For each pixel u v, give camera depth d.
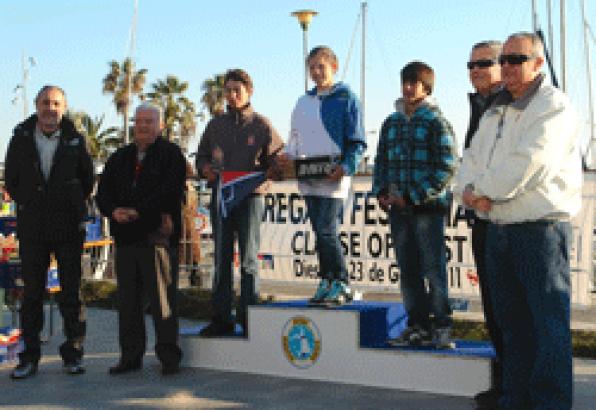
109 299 9.62
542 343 3.79
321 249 5.38
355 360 5.10
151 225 5.48
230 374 5.53
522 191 3.76
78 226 5.61
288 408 4.52
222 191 5.61
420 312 5.08
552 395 3.80
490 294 4.29
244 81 5.68
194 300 8.91
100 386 5.16
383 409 4.45
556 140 3.69
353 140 5.19
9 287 6.58
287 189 9.27
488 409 4.32
